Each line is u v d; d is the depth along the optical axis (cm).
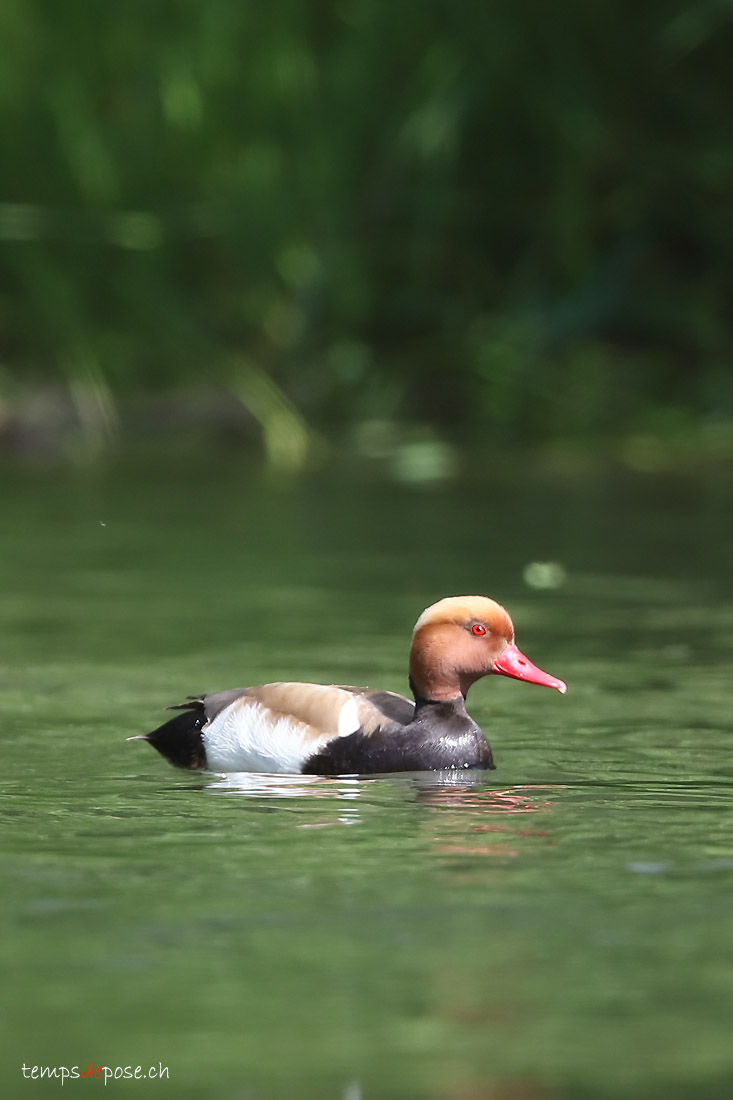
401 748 801
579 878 619
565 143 2506
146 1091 445
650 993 507
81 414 2422
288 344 2547
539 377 2473
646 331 2556
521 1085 449
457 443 2411
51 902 588
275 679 1015
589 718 924
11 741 867
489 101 2536
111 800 743
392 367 2533
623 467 2219
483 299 2589
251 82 2502
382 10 2542
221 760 813
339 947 544
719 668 1057
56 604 1288
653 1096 444
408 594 1323
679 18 2452
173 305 2497
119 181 2456
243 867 631
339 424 2478
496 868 632
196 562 1492
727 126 2530
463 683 829
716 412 2436
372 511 1833
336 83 2547
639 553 1539
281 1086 448
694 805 730
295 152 2517
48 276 2456
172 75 2469
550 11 2516
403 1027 483
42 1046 471
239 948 543
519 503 1897
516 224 2578
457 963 531
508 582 1380
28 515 1803
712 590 1349
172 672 1041
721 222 2522
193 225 2478
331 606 1275
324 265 2517
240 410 2452
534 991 509
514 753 842
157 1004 498
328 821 704
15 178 2445
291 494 1983
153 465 2259
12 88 2442
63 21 2461
